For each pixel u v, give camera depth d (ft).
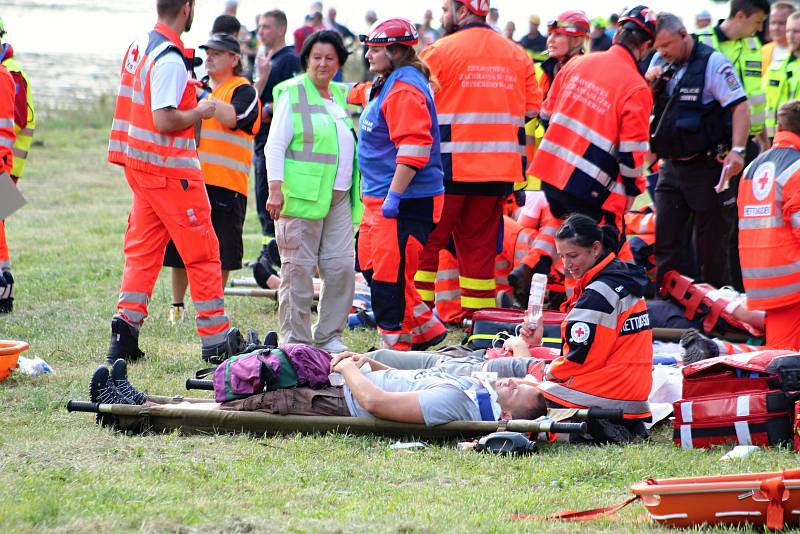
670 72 68.90
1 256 73.31
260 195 92.73
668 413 50.85
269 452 43.91
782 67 84.33
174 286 71.26
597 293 46.88
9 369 55.11
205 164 70.54
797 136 57.47
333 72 61.82
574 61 63.16
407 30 56.80
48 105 208.44
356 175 62.80
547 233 70.03
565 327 47.21
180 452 43.55
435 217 59.21
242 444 44.93
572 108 61.98
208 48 69.77
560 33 74.38
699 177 69.62
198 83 58.34
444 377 47.29
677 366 58.23
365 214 59.82
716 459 43.57
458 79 64.23
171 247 68.69
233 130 70.59
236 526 33.58
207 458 42.78
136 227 59.31
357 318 70.59
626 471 41.98
